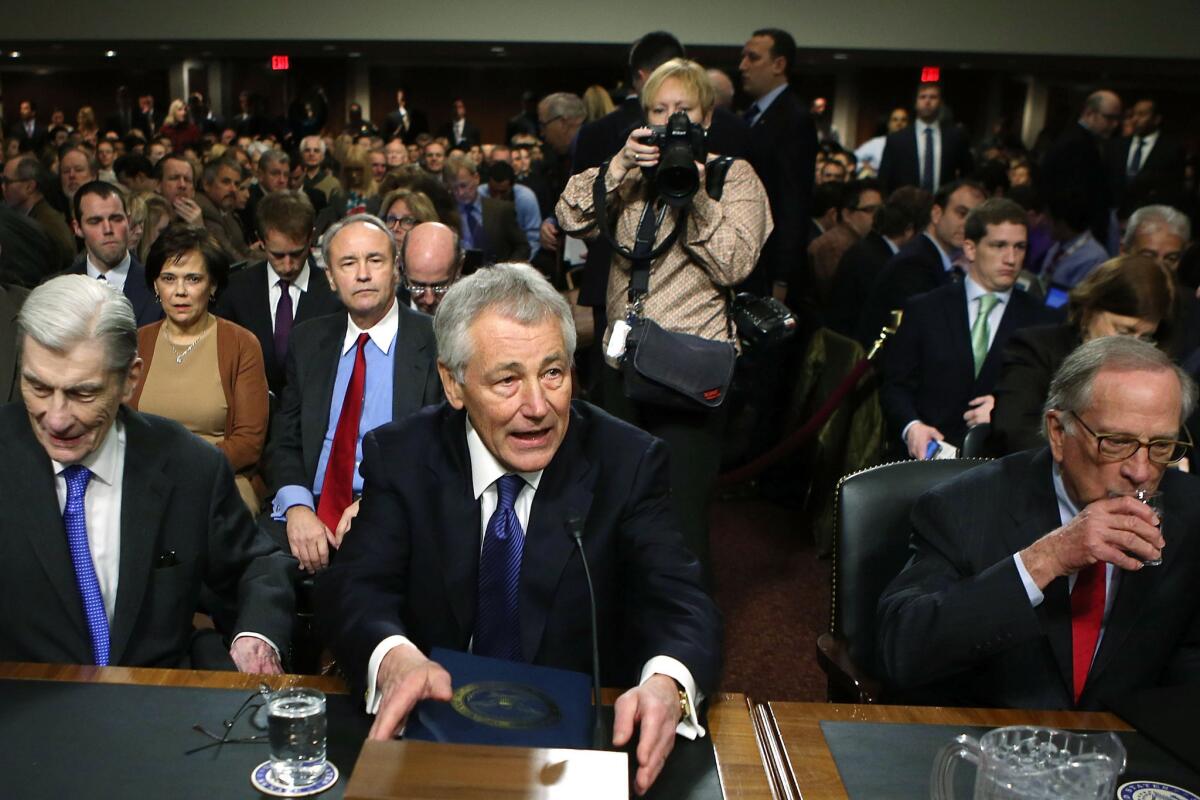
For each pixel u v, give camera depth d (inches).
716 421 116.0
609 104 261.7
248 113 546.3
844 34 442.9
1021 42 441.1
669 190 108.9
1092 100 348.2
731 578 161.2
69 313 67.2
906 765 57.1
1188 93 549.6
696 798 53.4
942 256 177.2
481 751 49.8
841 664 81.5
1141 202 237.1
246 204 284.7
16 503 70.1
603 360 126.0
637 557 67.4
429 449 69.3
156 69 605.6
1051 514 73.0
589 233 122.2
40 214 235.3
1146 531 61.7
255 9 458.9
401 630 63.1
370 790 46.5
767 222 119.5
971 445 113.0
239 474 118.6
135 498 74.1
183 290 117.0
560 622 65.6
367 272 108.5
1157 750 59.4
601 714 58.4
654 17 446.0
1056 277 227.1
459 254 130.0
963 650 67.0
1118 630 70.0
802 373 179.2
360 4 455.8
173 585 75.4
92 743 55.4
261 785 52.2
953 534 74.0
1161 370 67.0
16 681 62.2
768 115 179.9
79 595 71.6
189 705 60.0
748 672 131.1
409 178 208.2
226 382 119.1
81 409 68.4
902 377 146.6
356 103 633.6
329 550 102.4
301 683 63.5
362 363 111.2
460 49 473.1
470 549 66.8
